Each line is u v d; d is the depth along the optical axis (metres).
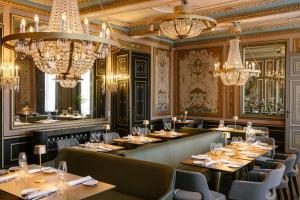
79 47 2.50
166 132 7.58
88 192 2.78
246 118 9.08
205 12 6.87
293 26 8.10
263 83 8.87
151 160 4.55
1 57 5.69
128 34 8.62
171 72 10.59
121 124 8.81
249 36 8.93
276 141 8.55
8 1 5.78
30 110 6.44
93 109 8.11
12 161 5.89
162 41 10.03
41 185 2.97
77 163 4.30
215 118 9.74
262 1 6.10
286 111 8.12
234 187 3.68
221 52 9.51
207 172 5.21
